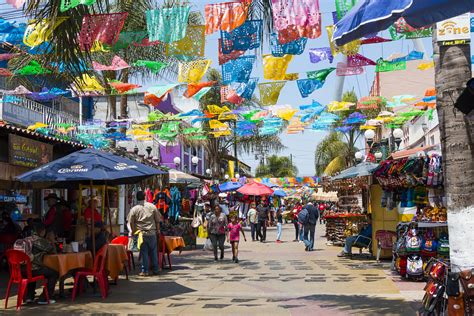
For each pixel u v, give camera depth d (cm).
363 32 559
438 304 684
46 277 959
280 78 973
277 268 1466
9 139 1263
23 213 1753
